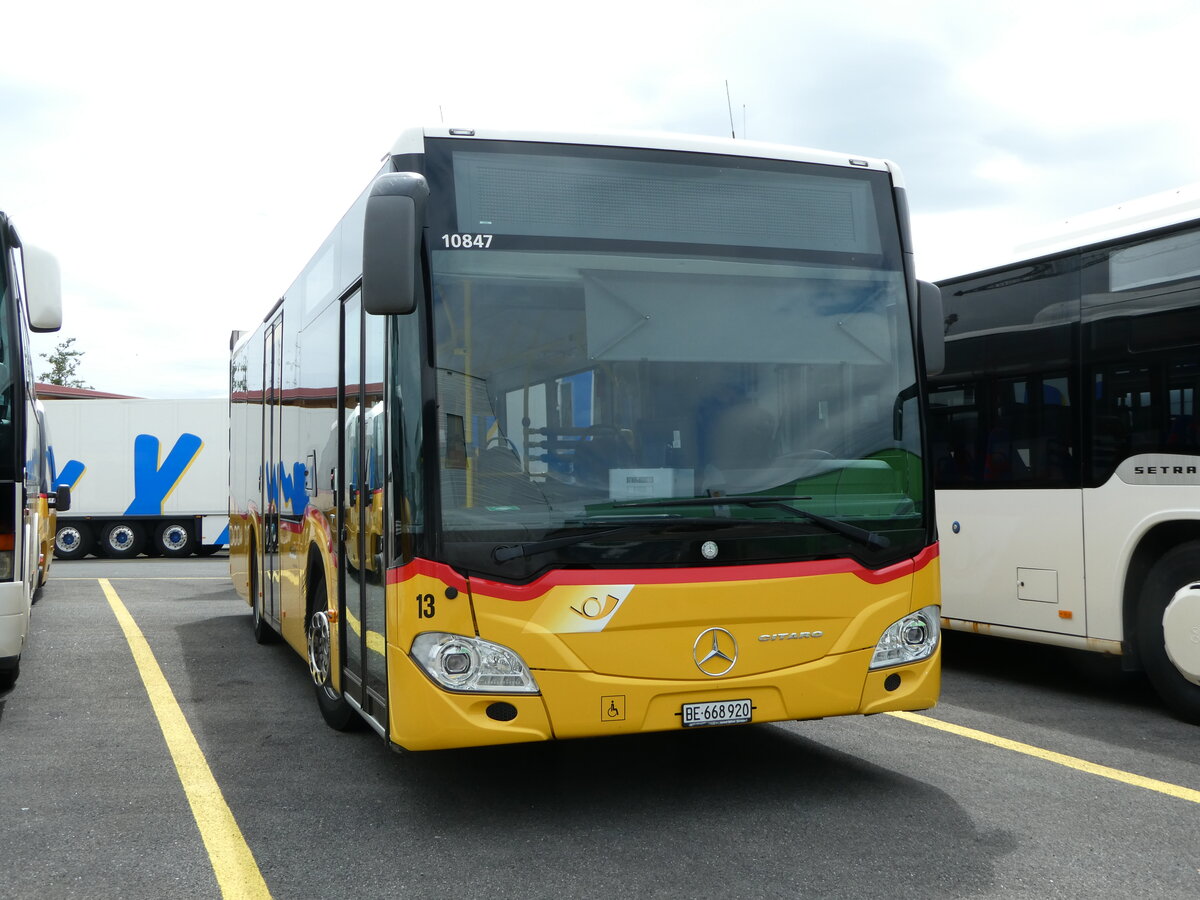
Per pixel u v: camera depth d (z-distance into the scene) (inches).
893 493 209.8
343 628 245.8
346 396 242.8
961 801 206.1
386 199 185.8
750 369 204.7
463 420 189.0
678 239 206.8
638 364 199.2
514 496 187.8
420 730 184.2
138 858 179.8
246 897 162.6
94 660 380.8
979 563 328.8
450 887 165.2
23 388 275.4
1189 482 267.9
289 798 213.0
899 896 159.0
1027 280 317.1
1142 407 280.7
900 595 206.1
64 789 220.8
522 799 209.9
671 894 160.7
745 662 193.3
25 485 284.8
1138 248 284.2
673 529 191.6
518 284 196.7
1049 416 307.4
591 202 203.6
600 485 191.3
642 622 187.8
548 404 192.9
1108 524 289.0
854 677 200.4
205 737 265.3
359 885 166.7
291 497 319.3
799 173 216.8
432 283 192.4
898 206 224.2
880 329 216.2
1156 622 279.0
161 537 1046.4
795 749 246.7
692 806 203.8
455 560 184.1
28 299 269.3
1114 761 236.1
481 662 183.0
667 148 209.8
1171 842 182.4
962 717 282.8
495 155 200.5
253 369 416.2
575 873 170.1
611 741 254.5
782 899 158.4
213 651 400.5
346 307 245.8
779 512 198.4
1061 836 185.5
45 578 646.5
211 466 1038.4
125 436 1032.2
